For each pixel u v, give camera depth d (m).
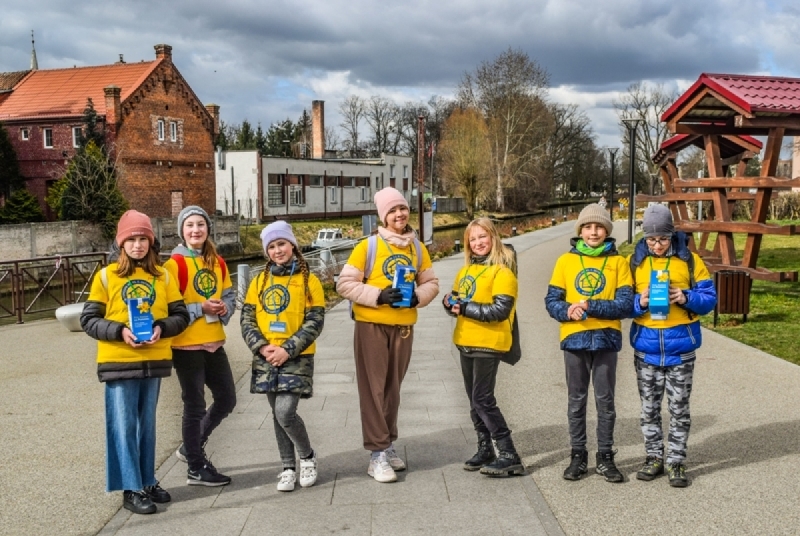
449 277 21.08
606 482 5.09
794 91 11.93
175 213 47.00
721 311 11.50
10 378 9.08
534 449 5.86
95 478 5.43
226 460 5.76
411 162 84.12
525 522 4.44
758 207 11.88
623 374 8.50
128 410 4.70
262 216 57.53
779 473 5.16
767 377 8.05
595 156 106.50
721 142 15.46
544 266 23.16
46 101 45.56
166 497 4.90
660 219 5.04
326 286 19.14
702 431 6.20
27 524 4.60
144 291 4.75
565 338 5.19
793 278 11.04
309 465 5.14
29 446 6.23
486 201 75.94
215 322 5.23
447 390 8.02
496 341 5.19
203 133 49.19
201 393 5.20
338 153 90.88
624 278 5.14
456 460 5.65
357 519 4.54
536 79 70.19
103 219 35.75
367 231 24.72
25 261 15.23
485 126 69.31
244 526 4.47
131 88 43.91
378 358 5.23
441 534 4.29
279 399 4.98
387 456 5.42
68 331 13.21
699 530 4.29
